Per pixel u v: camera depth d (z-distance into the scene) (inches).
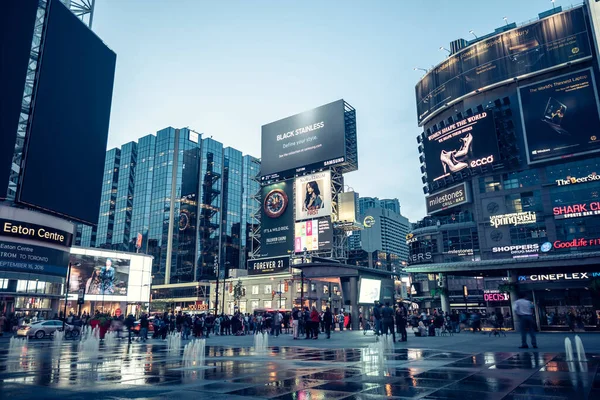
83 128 2240.4
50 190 2003.0
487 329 1791.3
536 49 2381.9
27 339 1307.8
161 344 993.5
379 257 6574.8
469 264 1849.2
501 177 2395.4
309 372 433.1
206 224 5974.4
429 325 1181.7
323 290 3809.1
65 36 2138.3
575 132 2150.6
